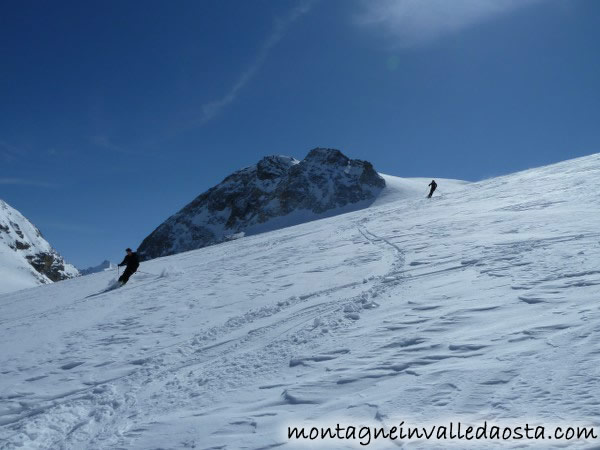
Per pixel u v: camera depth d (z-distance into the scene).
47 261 145.62
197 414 4.28
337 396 3.85
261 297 10.09
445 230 14.53
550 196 17.11
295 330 6.61
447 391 3.38
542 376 3.26
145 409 4.87
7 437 4.82
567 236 8.97
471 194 26.73
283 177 128.75
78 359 7.45
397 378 3.90
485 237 11.26
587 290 5.21
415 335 4.96
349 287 9.15
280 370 5.03
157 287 14.88
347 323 6.24
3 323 12.52
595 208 12.33
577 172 23.30
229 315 8.93
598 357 3.33
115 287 16.78
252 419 3.78
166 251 126.31
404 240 14.48
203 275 16.03
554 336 3.96
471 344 4.28
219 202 134.88
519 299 5.45
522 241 9.43
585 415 2.65
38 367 7.32
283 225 104.62
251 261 17.78
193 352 6.85
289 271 13.23
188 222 133.25
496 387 3.26
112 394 5.63
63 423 4.99
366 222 24.30
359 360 4.61
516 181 27.47
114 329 9.34
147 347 7.58
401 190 106.56
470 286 6.71
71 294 17.53
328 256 14.87
